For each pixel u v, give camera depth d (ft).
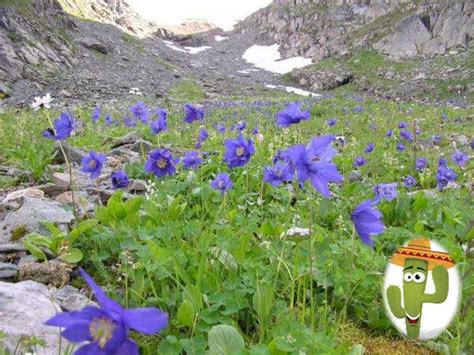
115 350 1.16
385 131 12.25
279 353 1.97
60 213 3.52
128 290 2.67
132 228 3.22
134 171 5.28
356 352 2.09
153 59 68.54
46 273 2.73
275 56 93.35
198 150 7.75
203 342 2.15
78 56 51.26
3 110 14.24
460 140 10.56
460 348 2.10
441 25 63.93
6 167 5.84
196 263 2.70
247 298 2.57
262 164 5.51
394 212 4.35
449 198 4.89
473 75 50.01
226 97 42.19
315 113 18.54
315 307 2.60
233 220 3.54
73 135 8.62
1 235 3.38
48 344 2.02
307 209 3.95
